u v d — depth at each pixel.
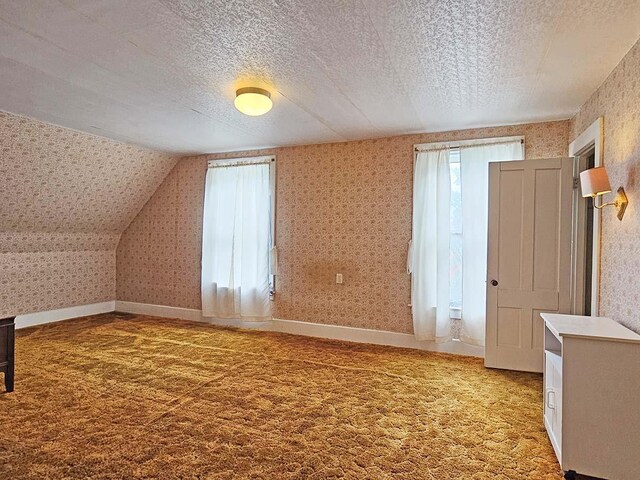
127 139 4.65
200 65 2.65
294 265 4.95
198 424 2.55
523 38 2.27
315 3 1.93
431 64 2.62
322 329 4.79
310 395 3.03
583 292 3.48
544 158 3.72
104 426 2.51
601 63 2.59
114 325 5.25
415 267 4.29
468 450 2.29
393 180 4.46
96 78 2.88
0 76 2.85
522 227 3.58
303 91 3.11
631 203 2.36
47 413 2.68
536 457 2.23
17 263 5.06
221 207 5.32
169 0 1.91
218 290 5.30
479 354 4.06
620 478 2.03
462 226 4.08
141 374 3.44
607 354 2.05
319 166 4.82
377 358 3.97
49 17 2.06
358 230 4.63
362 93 3.14
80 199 5.07
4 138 3.83
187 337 4.68
